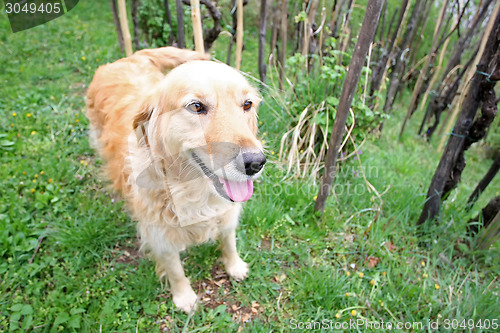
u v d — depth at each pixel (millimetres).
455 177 2633
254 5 6297
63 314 1896
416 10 3688
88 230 2395
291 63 3041
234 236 2189
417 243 2654
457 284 2340
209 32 3309
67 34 5582
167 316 2055
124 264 2301
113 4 3828
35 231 2398
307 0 3193
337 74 2760
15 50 4898
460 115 2318
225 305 2139
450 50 5184
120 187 2178
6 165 2885
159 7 4547
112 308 1979
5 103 3730
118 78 2422
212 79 1487
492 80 2070
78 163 3051
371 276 2326
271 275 2332
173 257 1979
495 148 4645
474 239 2568
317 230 2645
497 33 1977
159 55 2629
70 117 3613
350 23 3500
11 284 2068
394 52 4387
